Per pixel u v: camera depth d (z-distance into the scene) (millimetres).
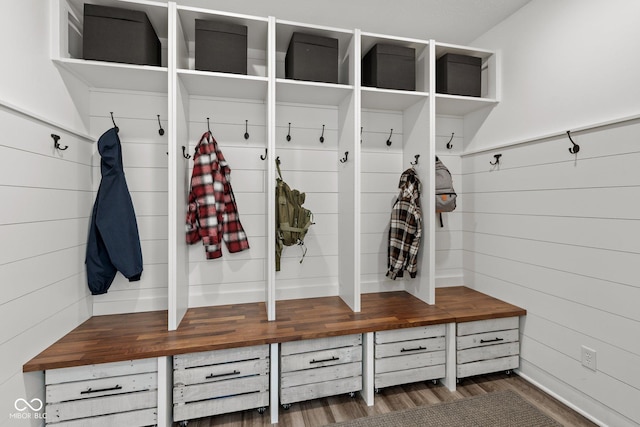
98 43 1717
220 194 2115
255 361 1770
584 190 1765
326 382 1886
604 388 1668
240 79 1913
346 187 2273
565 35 1871
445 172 2398
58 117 1689
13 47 1350
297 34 2014
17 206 1364
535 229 2072
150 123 2146
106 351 1571
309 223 2316
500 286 2365
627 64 1567
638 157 1521
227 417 1811
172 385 1732
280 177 2256
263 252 2348
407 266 2354
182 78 1891
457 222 2729
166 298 2197
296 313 2109
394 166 2619
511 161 2254
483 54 2420
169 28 1780
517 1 2088
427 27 2389
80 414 1549
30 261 1451
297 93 2172
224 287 2287
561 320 1903
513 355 2180
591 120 1729
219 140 2254
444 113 2689
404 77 2203
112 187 1886
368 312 2125
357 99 2082
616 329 1614
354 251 2123
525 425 1712
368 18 2254
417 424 1730
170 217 1814
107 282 1986
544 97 2004
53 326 1635
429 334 2041
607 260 1653
